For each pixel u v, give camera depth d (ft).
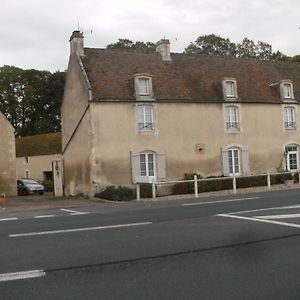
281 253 23.91
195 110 89.76
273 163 96.43
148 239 28.22
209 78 95.96
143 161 84.89
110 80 85.71
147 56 94.68
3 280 19.54
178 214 41.32
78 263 22.33
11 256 24.18
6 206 65.31
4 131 105.70
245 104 94.48
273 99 97.76
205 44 186.60
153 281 19.15
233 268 21.12
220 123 91.76
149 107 85.87
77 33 89.15
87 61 88.02
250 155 94.02
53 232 31.94
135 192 75.66
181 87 90.79
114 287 18.37
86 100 82.48
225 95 92.68
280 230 30.27
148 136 85.05
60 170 96.94
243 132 93.76
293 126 99.96
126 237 29.09
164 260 22.75
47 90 209.67
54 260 23.03
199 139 89.45
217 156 90.89
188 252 24.41
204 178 83.25
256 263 21.97
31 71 211.82
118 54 92.22
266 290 17.81
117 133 82.69
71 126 93.20
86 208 57.72
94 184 80.53
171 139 86.94
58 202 73.36
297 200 50.16
